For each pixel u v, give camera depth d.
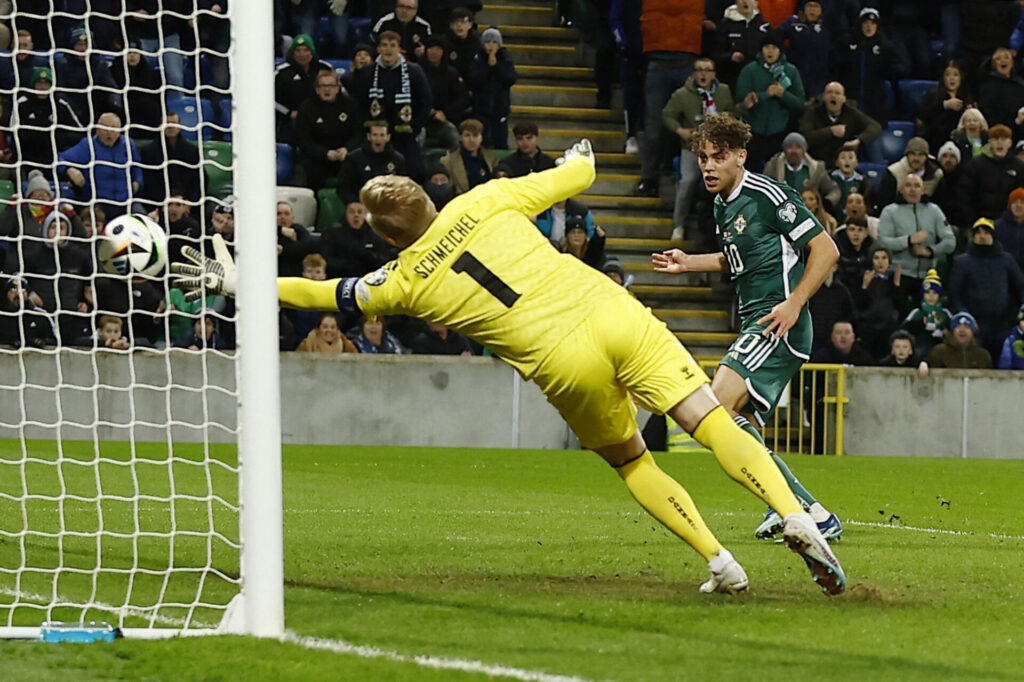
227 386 43.56
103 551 19.47
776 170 50.28
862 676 12.07
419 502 27.86
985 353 48.91
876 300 49.19
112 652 12.70
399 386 45.56
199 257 15.67
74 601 15.55
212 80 49.34
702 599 15.95
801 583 17.28
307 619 14.45
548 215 48.38
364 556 19.45
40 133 46.00
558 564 18.78
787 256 21.28
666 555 19.78
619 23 56.03
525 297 14.96
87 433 43.28
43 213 42.59
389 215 14.96
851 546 21.81
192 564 18.41
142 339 43.59
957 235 52.66
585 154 15.95
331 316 46.06
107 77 47.06
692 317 53.03
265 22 13.80
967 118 53.06
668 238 55.19
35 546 19.89
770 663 12.55
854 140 51.84
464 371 45.91
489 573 17.91
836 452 47.31
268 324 13.59
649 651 12.99
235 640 13.22
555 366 14.94
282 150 50.62
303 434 45.12
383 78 49.00
